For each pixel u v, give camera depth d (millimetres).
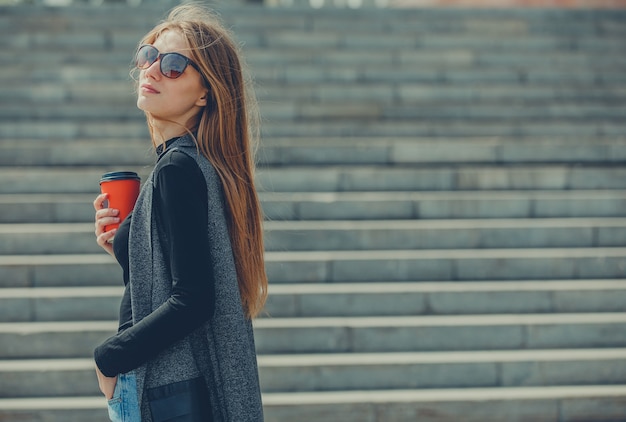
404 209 5938
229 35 2250
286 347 4719
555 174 6355
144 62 2133
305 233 5562
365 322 4832
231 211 2072
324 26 9547
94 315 4906
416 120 7867
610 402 4273
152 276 1982
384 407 4195
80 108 7590
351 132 7363
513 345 4797
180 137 2104
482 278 5391
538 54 9016
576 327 4812
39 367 4367
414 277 5359
